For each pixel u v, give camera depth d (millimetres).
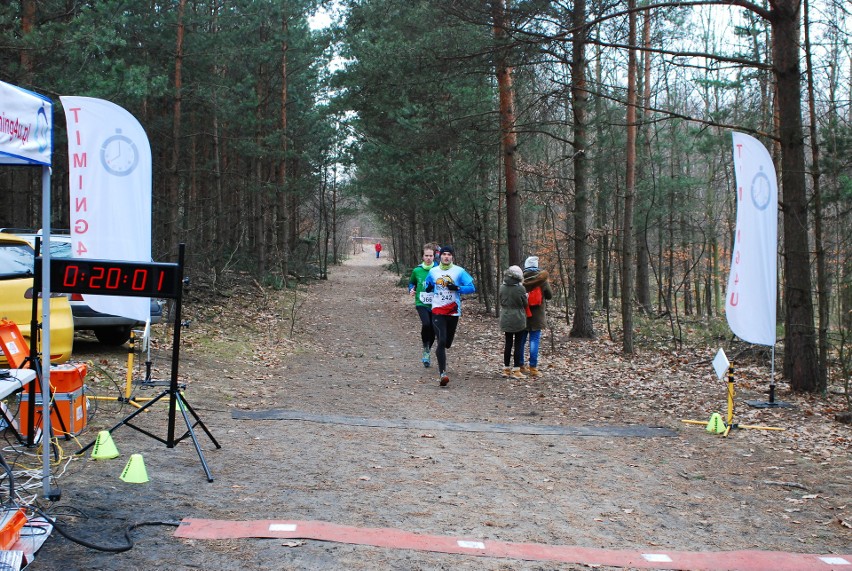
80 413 6547
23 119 4008
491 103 18609
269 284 28891
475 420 8789
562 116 17984
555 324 20656
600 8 12656
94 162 7148
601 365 13672
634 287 29094
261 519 4641
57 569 3617
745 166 9383
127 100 14086
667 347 16203
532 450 7305
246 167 30875
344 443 7168
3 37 12469
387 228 58219
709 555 4496
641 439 7934
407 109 17953
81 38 12852
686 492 6027
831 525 5281
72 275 5090
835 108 12312
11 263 7621
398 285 35156
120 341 11977
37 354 5383
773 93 17031
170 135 22188
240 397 9414
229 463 6047
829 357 13562
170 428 5836
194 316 17172
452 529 4770
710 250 28688
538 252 30906
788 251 10453
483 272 23656
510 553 4293
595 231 20594
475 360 14445
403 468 6336
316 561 3936
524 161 21906
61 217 20422
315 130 31891
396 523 4801
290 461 6289
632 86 14797
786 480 6418
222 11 22359
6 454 5719
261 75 27297
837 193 11438
